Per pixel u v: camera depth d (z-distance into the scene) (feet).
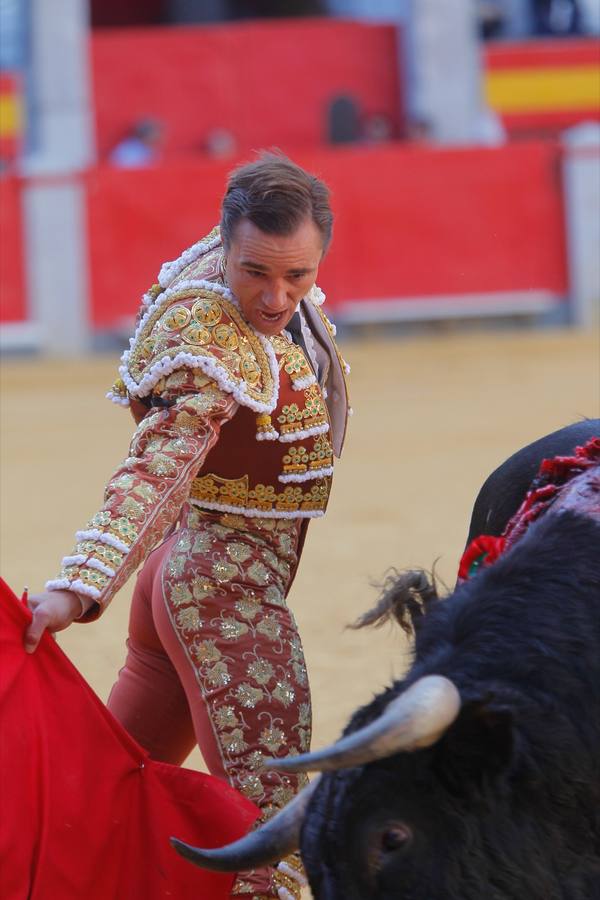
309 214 24.00
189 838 24.91
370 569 56.90
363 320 130.82
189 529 26.43
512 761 19.53
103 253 129.08
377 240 130.72
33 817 23.65
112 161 159.43
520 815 19.99
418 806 19.57
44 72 157.69
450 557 58.29
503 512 31.09
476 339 131.64
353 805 19.70
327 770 18.75
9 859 23.36
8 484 79.10
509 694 20.71
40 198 128.57
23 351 129.39
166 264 26.35
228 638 25.59
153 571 26.81
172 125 169.37
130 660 27.84
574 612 22.02
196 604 25.71
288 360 25.72
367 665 44.42
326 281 130.62
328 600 52.47
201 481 26.02
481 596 22.47
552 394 101.86
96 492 75.77
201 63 169.07
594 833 20.71
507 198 132.26
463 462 80.12
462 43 164.76
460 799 19.60
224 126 169.89
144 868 24.85
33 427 97.81
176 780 25.18
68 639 48.44
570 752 20.49
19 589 55.67
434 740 19.02
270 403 25.12
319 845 19.89
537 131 172.86
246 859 20.42
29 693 23.73
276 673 25.64
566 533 23.52
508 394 102.89
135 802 24.94
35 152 161.07
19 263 129.18
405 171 130.52
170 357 24.50
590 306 133.90
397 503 70.13
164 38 168.45
